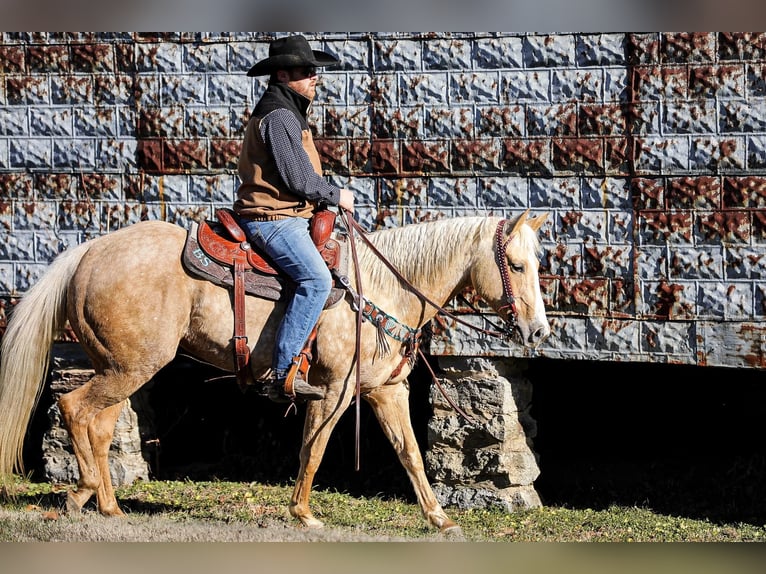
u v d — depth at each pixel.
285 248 9.47
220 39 12.49
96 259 9.73
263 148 9.58
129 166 12.80
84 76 12.81
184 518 10.93
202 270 9.57
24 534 9.48
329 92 12.25
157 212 12.77
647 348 11.48
